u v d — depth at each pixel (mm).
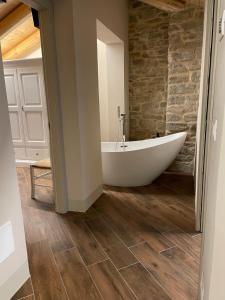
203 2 3078
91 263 1720
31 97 3943
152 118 4062
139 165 2990
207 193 1188
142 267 1667
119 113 3854
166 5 3096
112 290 1473
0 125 1323
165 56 3762
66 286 1513
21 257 1513
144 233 2088
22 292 1472
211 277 770
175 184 3271
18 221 1477
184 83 3473
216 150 834
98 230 2148
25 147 4191
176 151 3197
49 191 3105
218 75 961
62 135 2348
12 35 3910
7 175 1382
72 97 2225
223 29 817
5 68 3916
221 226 650
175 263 1699
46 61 2146
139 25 3814
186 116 3564
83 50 2297
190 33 3287
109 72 3932
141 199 2793
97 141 2754
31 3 1891
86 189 2514
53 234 2098
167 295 1427
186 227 2170
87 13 2354
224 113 650
